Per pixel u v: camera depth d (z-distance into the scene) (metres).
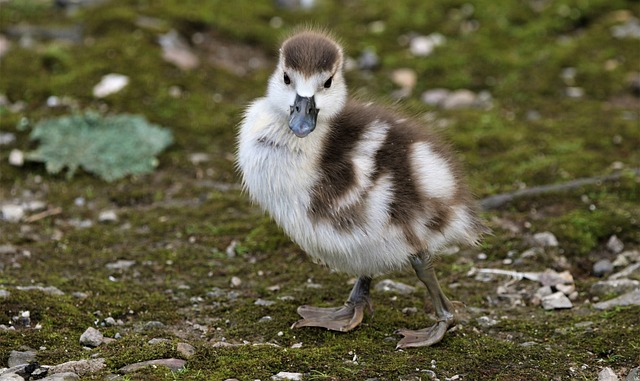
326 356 8.95
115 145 15.02
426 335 9.51
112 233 12.77
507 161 14.56
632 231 12.33
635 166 14.15
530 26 19.73
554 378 8.68
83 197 13.89
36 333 9.39
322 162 9.34
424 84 17.81
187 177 14.55
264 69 18.27
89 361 8.66
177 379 8.35
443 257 11.99
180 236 12.73
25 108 15.99
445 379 8.59
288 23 20.09
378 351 9.20
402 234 9.34
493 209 13.07
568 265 11.82
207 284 11.29
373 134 9.60
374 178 9.30
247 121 9.86
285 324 9.97
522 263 11.77
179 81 17.05
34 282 10.88
